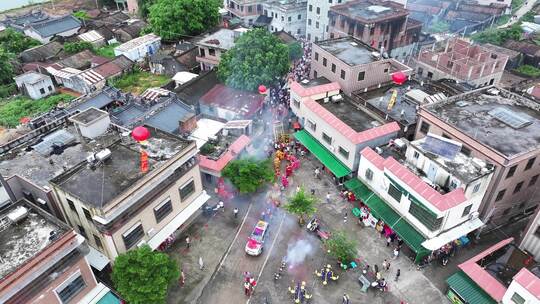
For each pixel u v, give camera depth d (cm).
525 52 7800
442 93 5081
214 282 3600
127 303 3203
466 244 3894
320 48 5747
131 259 3078
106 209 2991
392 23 7069
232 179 4212
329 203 4397
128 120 4794
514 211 4100
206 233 4059
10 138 5056
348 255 3694
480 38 8450
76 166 3422
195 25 7925
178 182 3688
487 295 3100
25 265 2586
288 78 6531
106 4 11381
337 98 4947
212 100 5525
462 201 3419
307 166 4925
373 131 4259
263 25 9012
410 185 3578
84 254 2936
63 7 11469
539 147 3569
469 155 3750
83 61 7388
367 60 5406
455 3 10306
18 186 3544
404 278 3606
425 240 3581
